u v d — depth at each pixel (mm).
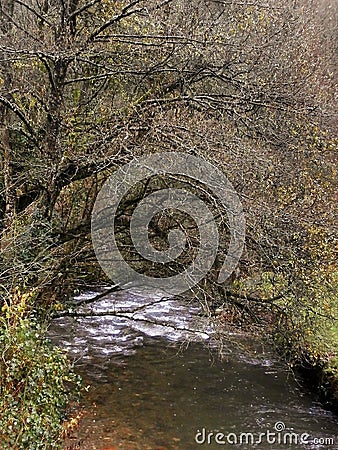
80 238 9078
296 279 7715
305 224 7598
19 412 5207
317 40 11242
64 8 7996
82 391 9086
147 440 7695
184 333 12203
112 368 10250
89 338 11750
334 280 8016
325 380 9250
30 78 8516
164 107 7918
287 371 10406
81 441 7152
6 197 7785
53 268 8188
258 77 8344
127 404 8781
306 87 9273
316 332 8945
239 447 7641
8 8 8391
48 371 5688
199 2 8547
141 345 11539
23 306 5977
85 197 9711
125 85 9148
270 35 8773
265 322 8625
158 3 8172
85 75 8930
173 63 8453
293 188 8109
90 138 8266
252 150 7430
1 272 6863
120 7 8211
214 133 7586
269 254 7645
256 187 7746
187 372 10266
